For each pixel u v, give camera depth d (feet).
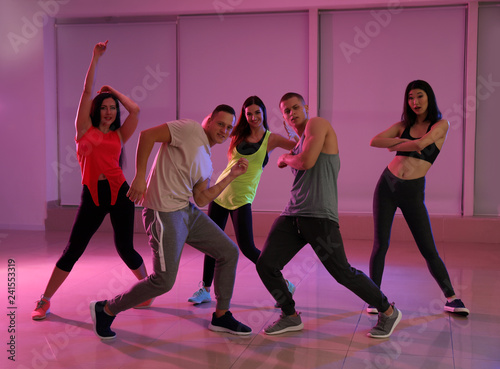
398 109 22.90
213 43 23.85
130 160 24.77
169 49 24.17
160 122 24.49
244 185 13.15
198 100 24.17
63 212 24.56
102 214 12.74
